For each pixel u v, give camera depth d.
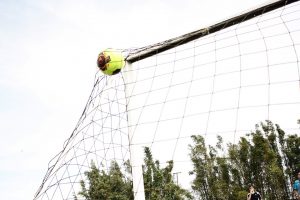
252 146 11.15
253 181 10.42
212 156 10.79
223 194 10.40
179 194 10.10
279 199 9.86
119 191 7.63
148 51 6.04
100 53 6.05
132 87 6.01
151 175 9.87
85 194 7.52
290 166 12.20
